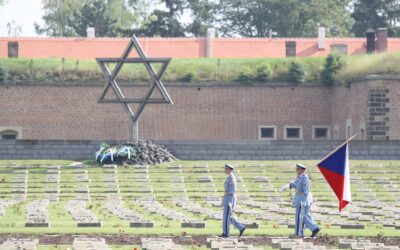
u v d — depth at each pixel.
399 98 136.75
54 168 113.00
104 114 146.38
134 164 114.31
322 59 149.00
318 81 147.62
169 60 117.38
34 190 104.44
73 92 146.62
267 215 86.56
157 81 117.50
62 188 105.38
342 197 73.69
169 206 94.69
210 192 104.19
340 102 145.25
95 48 156.62
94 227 76.75
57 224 78.56
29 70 147.00
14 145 119.19
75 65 147.75
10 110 146.50
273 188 105.88
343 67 145.75
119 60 118.06
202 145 118.81
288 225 78.94
